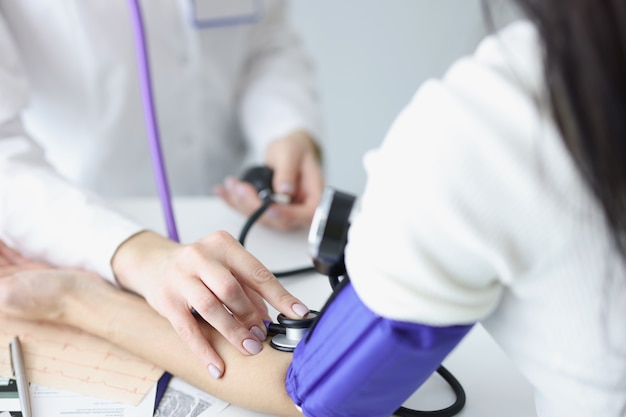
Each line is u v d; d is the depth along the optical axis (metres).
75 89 1.00
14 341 0.60
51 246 0.70
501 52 0.34
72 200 0.73
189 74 1.06
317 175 0.92
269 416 0.52
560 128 0.30
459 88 0.34
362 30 1.73
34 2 0.93
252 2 1.06
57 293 0.63
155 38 1.01
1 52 0.84
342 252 0.47
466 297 0.36
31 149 0.81
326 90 1.81
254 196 0.86
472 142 0.33
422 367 0.40
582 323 0.37
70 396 0.54
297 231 0.85
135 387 0.55
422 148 0.34
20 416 0.51
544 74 0.31
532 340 0.40
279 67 1.14
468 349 0.62
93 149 1.04
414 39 1.71
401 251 0.35
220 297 0.55
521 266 0.35
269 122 1.06
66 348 0.60
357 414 0.44
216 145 1.16
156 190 1.11
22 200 0.73
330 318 0.43
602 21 0.28
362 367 0.40
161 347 0.57
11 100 0.83
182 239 0.82
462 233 0.33
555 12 0.29
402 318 0.37
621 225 0.32
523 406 0.54
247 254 0.59
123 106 1.02
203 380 0.54
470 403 0.54
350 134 1.84
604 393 0.39
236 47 1.10
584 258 0.34
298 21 1.75
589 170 0.31
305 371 0.45
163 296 0.59
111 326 0.60
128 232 0.69
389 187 0.35
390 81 1.77
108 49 0.98
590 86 0.29
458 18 1.63
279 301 0.56
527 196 0.32
